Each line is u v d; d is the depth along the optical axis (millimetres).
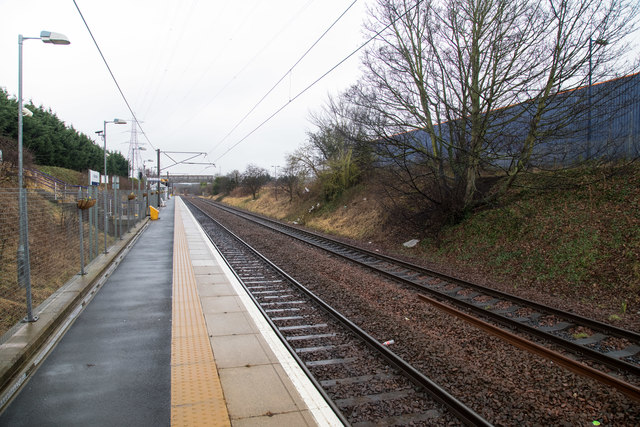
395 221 20047
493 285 10852
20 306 7559
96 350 5688
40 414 4008
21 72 10812
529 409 4547
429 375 5316
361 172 29781
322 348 6195
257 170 64875
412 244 17219
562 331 7371
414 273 12227
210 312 7539
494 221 14609
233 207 61625
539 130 14422
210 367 5129
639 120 14469
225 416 3990
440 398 4609
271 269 12539
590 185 13242
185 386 4609
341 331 7035
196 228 25594
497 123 15703
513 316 8180
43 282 9344
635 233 10375
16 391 4477
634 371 5555
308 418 4016
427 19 15141
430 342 6430
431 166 16797
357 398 4680
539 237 12461
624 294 8938
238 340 6109
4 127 29344
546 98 13055
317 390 4617
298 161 37000
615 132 15266
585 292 9562
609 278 9594
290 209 38375
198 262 13016
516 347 6332
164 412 4082
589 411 4551
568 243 11461
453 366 5547
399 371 5387
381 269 12586
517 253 12422
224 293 9008
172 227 26109
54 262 10078
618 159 13945
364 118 17297
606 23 11773
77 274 9703
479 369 5586
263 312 7562
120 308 7758
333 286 10305
